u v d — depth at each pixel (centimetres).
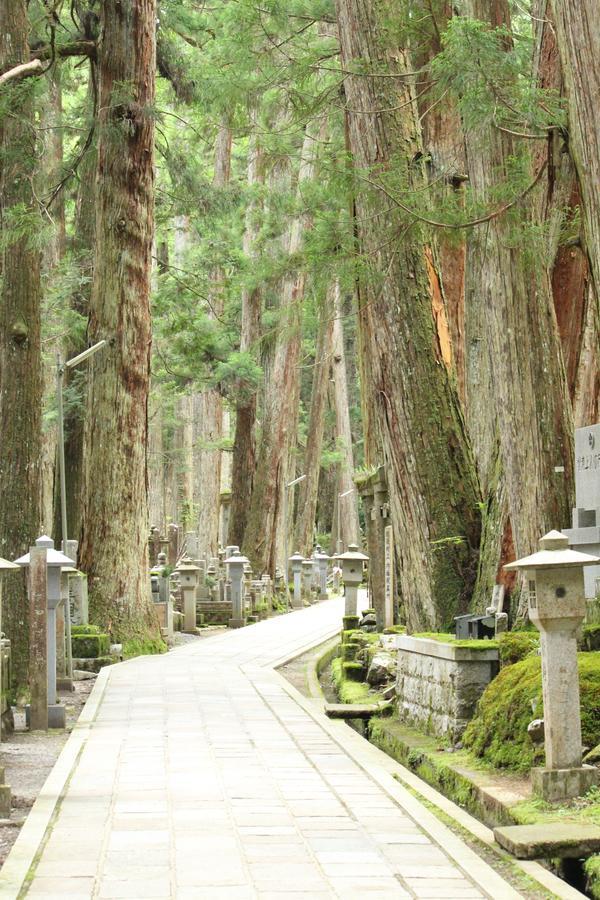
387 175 1202
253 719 1195
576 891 546
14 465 1542
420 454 1418
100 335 2144
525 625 1090
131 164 2153
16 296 1589
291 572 4500
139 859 600
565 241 1217
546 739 717
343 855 612
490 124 1020
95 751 978
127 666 1833
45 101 2373
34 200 1816
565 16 830
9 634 1414
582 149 833
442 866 590
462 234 1134
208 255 3203
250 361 3403
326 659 2194
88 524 2102
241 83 1920
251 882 555
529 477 1109
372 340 1473
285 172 3048
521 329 1114
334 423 6200
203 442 4066
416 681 1110
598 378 1259
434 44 1584
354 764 913
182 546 4344
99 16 2352
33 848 621
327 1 1908
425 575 1395
